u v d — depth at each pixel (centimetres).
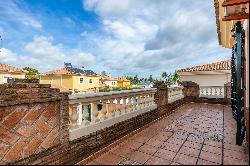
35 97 416
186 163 430
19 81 434
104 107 568
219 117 916
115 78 7350
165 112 984
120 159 462
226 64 1833
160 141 579
